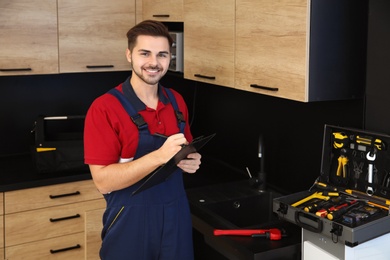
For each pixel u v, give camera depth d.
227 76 2.71
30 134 3.68
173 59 3.31
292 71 2.27
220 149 3.58
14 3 3.27
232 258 2.31
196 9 2.92
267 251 2.18
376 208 2.16
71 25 3.43
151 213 2.27
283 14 2.29
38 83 3.70
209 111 3.67
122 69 3.60
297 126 2.86
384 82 2.28
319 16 2.20
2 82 3.62
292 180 2.93
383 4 2.24
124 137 2.23
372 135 2.24
